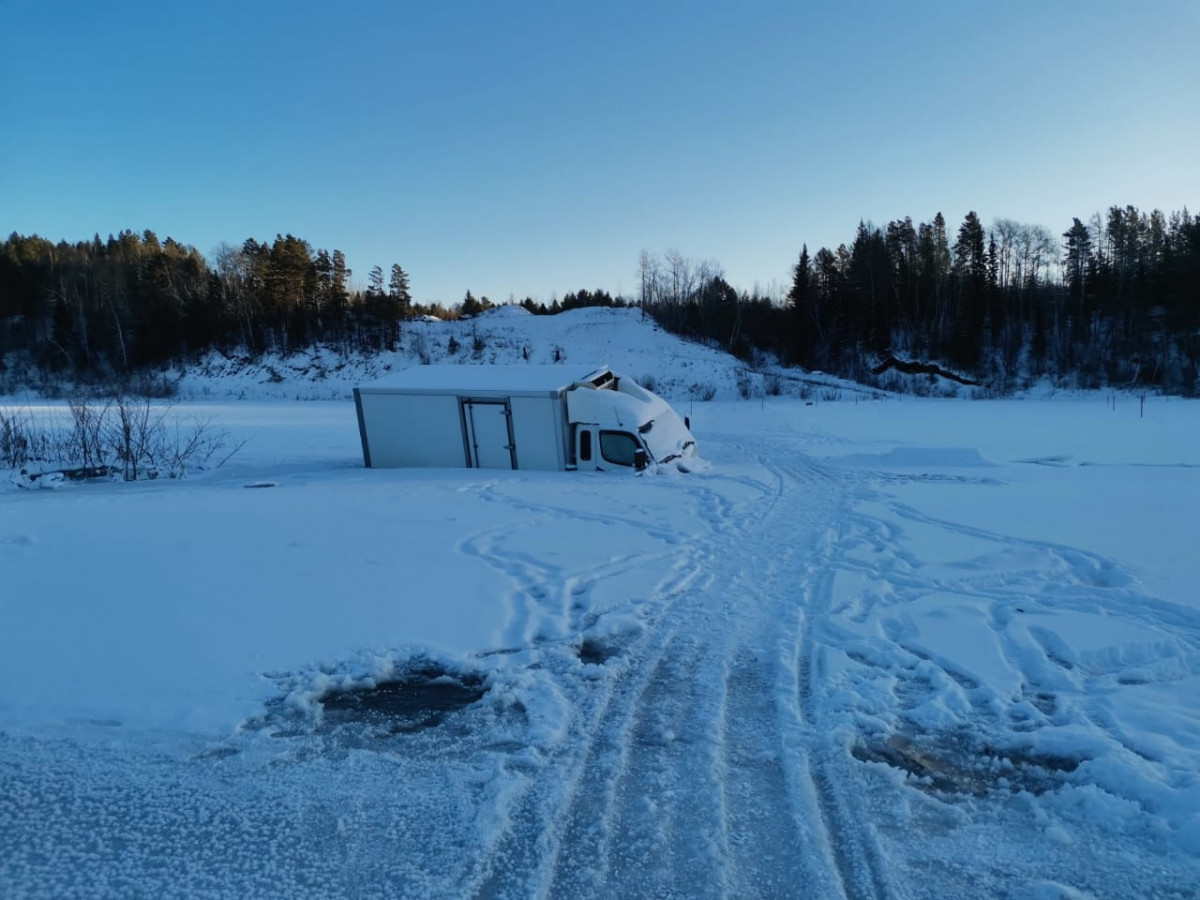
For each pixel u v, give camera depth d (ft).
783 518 37.24
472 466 57.06
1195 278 192.24
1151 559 28.07
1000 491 45.09
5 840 11.75
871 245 264.52
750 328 253.65
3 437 61.05
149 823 12.25
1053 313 234.99
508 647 19.84
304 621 21.25
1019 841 11.98
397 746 14.94
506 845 11.76
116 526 33.47
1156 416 108.99
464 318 312.09
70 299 250.37
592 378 57.00
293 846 11.68
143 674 17.69
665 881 11.00
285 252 253.24
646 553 29.86
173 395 192.34
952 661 18.78
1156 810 12.55
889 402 156.76
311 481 50.96
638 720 16.10
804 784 13.55
